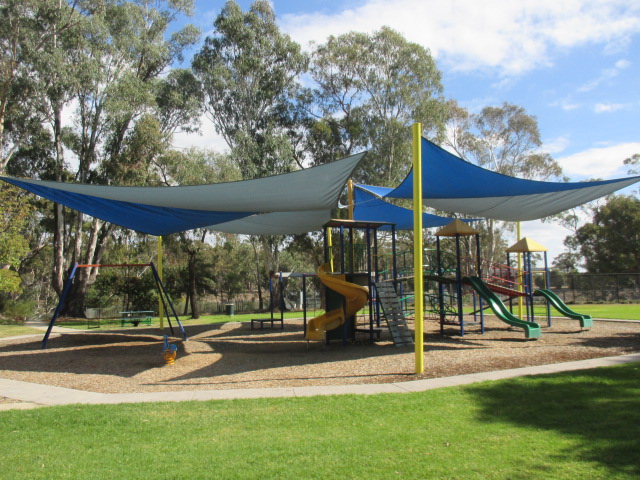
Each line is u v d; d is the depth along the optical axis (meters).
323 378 7.83
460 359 9.10
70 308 26.89
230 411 5.70
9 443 4.64
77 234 27.30
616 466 3.65
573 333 13.13
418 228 7.94
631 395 5.80
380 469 3.71
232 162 28.30
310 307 38.00
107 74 25.83
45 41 23.81
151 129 25.11
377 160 31.97
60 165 26.83
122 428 5.08
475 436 4.46
